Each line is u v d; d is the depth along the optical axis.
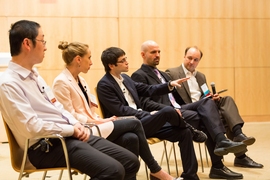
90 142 2.33
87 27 7.00
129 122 2.72
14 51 2.22
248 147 5.15
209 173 3.75
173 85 3.62
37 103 2.26
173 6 7.22
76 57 2.99
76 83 3.04
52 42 6.89
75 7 6.95
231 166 4.16
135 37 7.14
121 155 2.30
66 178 3.79
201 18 7.30
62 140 2.12
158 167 2.77
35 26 2.26
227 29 7.36
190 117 3.65
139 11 7.14
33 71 2.34
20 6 6.77
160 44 7.22
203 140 3.44
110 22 7.07
